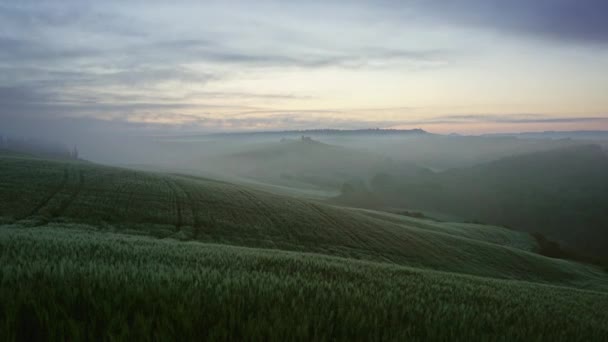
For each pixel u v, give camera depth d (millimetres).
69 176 50219
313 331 2572
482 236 73750
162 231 32594
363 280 6629
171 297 2980
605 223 112750
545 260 51844
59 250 6305
